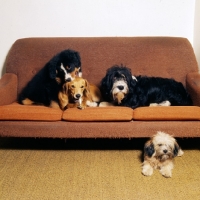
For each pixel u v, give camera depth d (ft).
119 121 8.10
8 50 11.33
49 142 9.84
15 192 6.76
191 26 11.06
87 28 11.08
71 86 8.40
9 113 8.16
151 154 7.52
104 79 8.89
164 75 10.18
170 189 6.81
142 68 10.21
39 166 8.00
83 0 10.83
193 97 9.19
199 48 10.63
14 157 8.60
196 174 7.48
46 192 6.74
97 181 7.18
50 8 10.91
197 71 10.16
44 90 8.88
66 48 10.25
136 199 6.43
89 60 10.21
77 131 8.18
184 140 9.83
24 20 11.03
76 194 6.64
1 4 10.90
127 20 11.00
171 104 8.95
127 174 7.52
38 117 8.18
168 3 10.82
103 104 8.99
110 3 10.84
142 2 10.82
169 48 10.16
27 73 10.37
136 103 8.76
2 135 8.36
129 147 9.29
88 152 8.93
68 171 7.70
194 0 10.78
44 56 10.32
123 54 10.18
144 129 8.07
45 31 11.13
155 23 11.02
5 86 9.58
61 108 8.65
